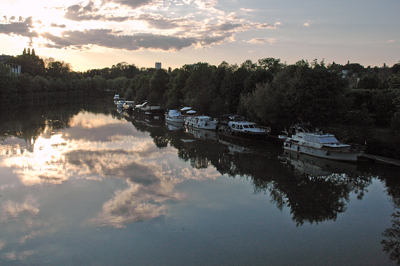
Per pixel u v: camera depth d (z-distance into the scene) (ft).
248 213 65.36
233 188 80.79
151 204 68.54
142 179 85.71
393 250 51.72
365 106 139.64
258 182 86.17
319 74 122.11
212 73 249.96
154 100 290.76
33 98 376.68
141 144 136.46
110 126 190.60
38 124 185.68
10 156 106.11
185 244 52.60
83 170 92.32
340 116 125.90
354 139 111.75
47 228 56.80
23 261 47.24
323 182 86.69
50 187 77.46
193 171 95.61
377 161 102.42
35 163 98.37
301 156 114.42
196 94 224.12
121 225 58.44
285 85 140.15
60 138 142.61
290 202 72.18
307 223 61.41
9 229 56.24
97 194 73.41
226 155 118.52
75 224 58.49
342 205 70.90
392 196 76.33
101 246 51.52
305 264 47.67
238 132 150.61
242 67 217.36
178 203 69.51
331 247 52.54
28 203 67.46
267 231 57.72
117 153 116.26
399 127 102.53
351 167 97.81
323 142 106.83
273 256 49.62
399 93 134.82
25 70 496.64
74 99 442.91
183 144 140.36
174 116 218.18
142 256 48.98
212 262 47.70
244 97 169.07
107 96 568.00
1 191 74.13
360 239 55.36
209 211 65.82
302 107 124.36
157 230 56.95
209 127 184.44
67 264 46.75
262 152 123.95
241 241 53.93
